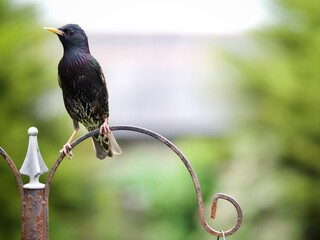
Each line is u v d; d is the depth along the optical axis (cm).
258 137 1320
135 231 1798
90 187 1224
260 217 1315
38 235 485
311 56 1286
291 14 1318
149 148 2112
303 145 1286
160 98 2277
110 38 2903
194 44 2862
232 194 1344
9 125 1147
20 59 1164
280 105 1297
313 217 1298
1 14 1181
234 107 1334
